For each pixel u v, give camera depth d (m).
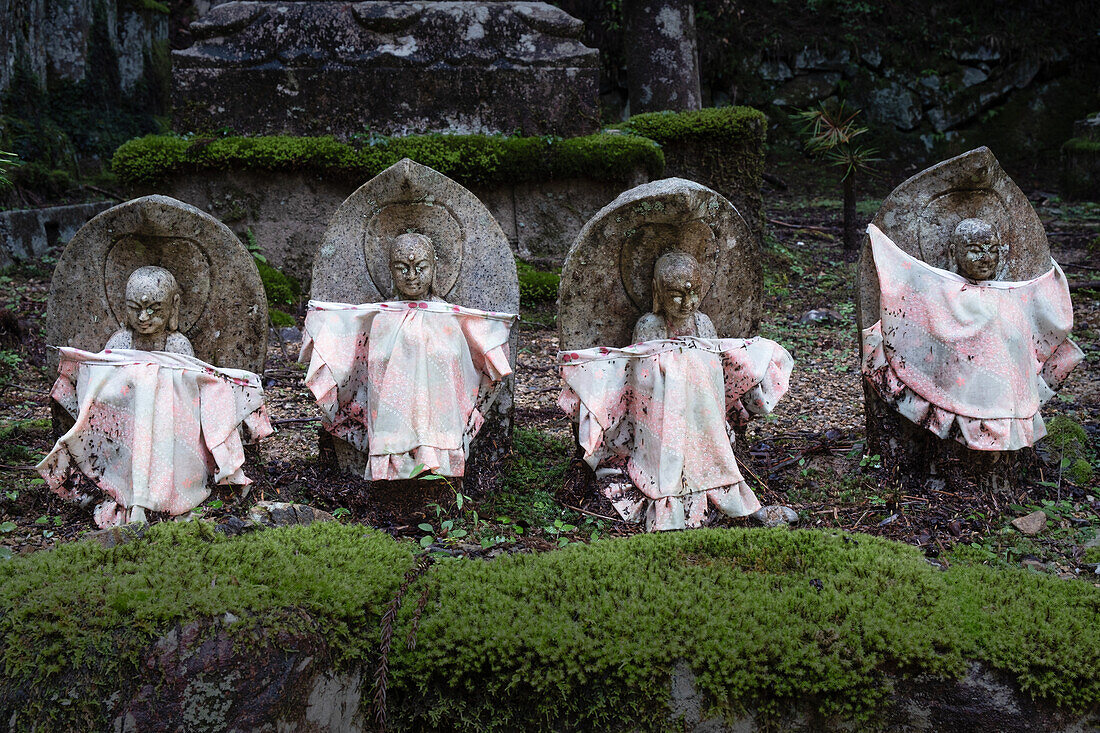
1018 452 4.61
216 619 2.81
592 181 8.45
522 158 8.30
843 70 16.81
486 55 8.63
